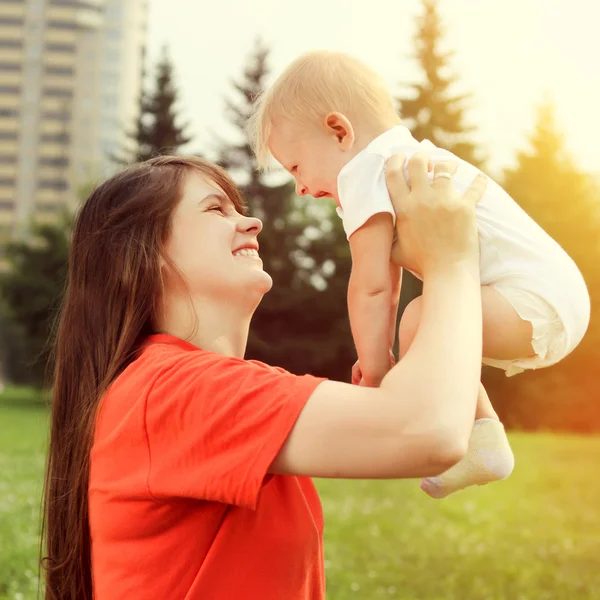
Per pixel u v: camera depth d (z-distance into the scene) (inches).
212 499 59.5
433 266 62.1
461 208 63.4
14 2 3321.9
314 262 1273.4
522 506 414.6
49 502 73.4
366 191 69.9
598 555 305.1
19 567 233.0
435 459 54.3
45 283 1219.2
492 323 67.9
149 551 62.3
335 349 1234.6
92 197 76.2
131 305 70.5
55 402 73.8
